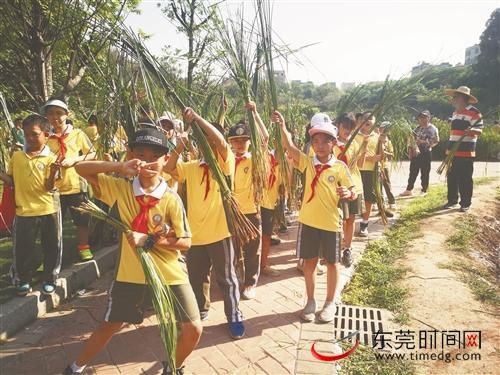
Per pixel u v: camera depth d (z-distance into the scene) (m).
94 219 5.01
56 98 5.05
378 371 3.25
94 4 4.98
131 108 3.37
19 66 7.36
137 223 2.70
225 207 3.45
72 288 4.50
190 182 3.62
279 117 3.99
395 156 7.59
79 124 5.07
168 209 2.74
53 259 4.14
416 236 6.42
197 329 2.80
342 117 5.36
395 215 7.79
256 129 3.79
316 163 3.93
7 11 6.36
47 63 7.30
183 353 2.86
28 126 3.97
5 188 4.07
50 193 4.09
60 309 4.18
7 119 4.68
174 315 2.62
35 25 6.48
